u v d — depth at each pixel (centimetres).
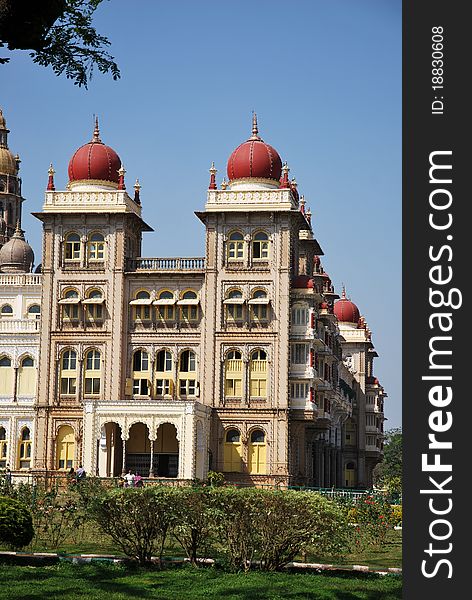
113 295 7425
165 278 7450
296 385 7256
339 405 8912
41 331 7475
